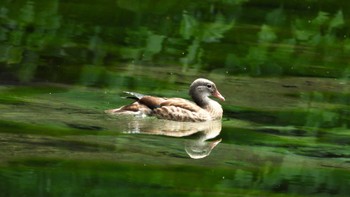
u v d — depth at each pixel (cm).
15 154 1339
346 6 2836
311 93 1905
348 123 1684
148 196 1214
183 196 1230
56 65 1961
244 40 2383
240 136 1560
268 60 2191
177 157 1399
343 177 1362
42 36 2234
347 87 1983
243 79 1989
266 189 1289
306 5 2828
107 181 1262
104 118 1565
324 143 1546
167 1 2738
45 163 1309
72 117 1556
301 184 1325
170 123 1593
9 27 2295
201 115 1620
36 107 1602
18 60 1973
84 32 2311
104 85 1819
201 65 2088
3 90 1714
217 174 1334
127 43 2239
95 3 2661
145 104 1614
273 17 2664
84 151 1378
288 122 1672
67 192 1204
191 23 2514
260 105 1777
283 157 1449
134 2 2698
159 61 2091
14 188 1203
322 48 2380
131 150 1409
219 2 2789
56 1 2638
